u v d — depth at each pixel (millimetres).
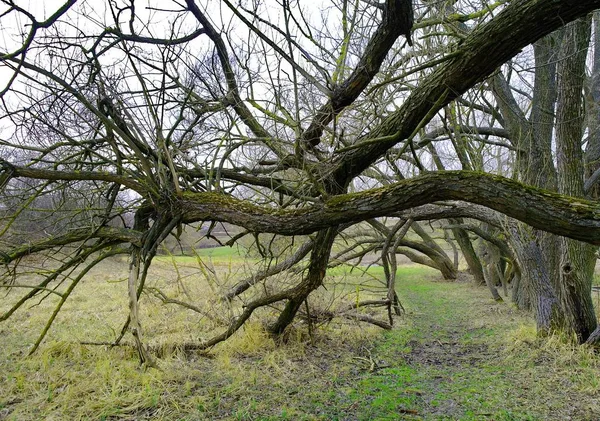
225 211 3525
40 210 4527
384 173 7602
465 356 6461
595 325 6250
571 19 2600
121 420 4102
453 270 15633
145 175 4051
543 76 7926
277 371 5512
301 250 7168
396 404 4551
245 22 3150
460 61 3076
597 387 4785
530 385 5016
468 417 4219
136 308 3723
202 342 6441
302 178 4520
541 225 2449
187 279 11383
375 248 10320
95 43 3621
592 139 8367
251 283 7500
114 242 4293
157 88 3873
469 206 7184
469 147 7188
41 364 5488
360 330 7758
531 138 7445
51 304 9695
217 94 4402
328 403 4586
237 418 4195
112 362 5500
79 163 4520
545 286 6715
